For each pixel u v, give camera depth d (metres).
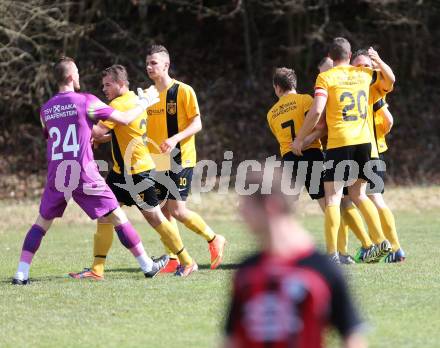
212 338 21.39
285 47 86.62
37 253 41.38
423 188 72.50
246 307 11.62
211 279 30.62
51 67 74.81
